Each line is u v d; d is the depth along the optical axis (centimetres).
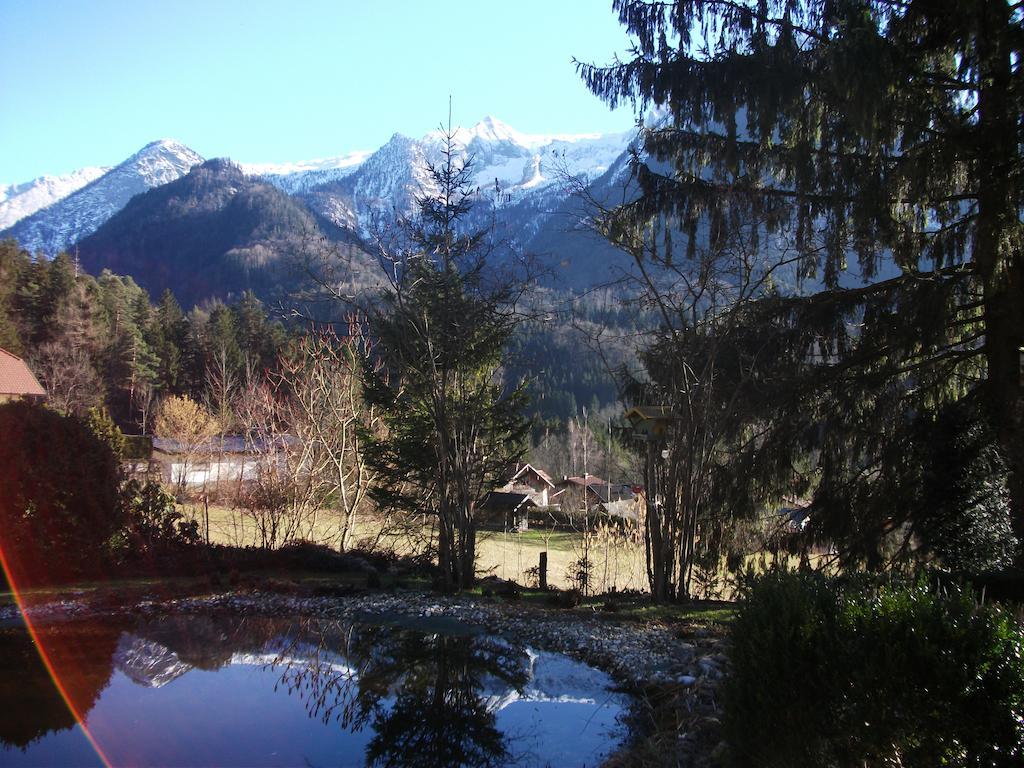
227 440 2719
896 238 894
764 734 383
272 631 834
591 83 1040
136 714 571
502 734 545
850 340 1012
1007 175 813
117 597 957
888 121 855
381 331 1171
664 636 775
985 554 873
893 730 326
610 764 486
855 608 358
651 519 943
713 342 913
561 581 1548
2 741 512
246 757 496
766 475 994
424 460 1198
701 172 1035
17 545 1027
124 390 5234
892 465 945
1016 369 892
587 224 1034
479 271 1184
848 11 869
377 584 1066
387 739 536
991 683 303
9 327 4497
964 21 835
